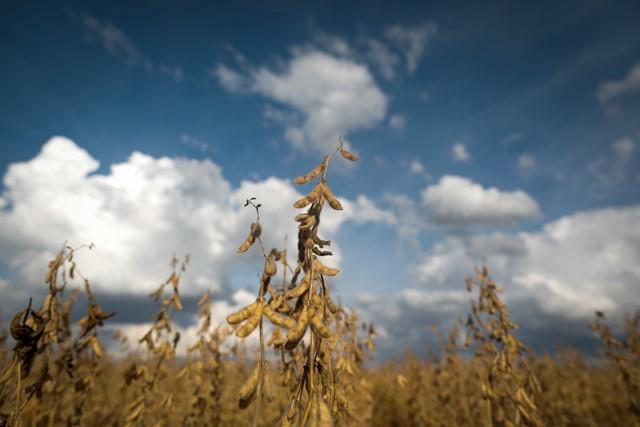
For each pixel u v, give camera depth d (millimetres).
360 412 4719
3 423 2172
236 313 1650
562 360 11102
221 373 5148
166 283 4242
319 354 1728
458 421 7332
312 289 1695
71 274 3008
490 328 4453
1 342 4477
